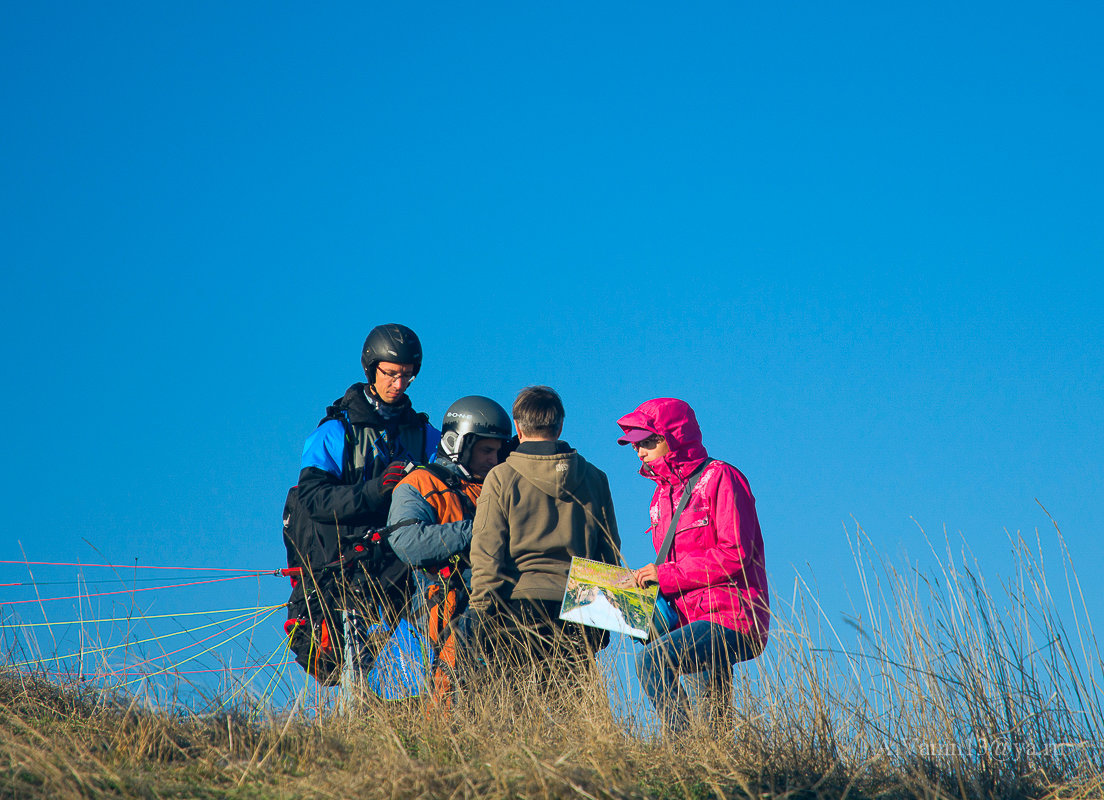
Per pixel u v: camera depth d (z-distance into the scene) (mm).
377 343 22797
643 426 18656
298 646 20875
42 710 17984
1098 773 15445
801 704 16250
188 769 15062
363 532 20859
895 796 14680
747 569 18094
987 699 16078
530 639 18188
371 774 13883
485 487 18797
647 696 17156
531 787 13312
